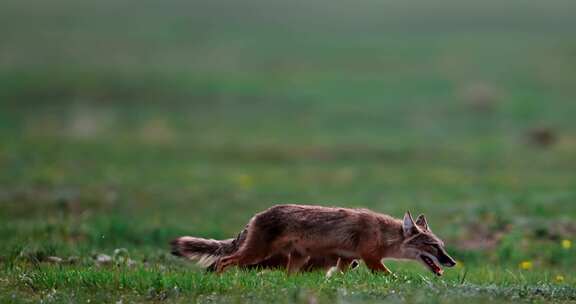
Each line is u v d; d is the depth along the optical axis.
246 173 105.75
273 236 40.88
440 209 73.75
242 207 76.69
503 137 159.12
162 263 47.03
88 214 66.62
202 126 167.25
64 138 143.62
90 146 132.25
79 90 199.25
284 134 157.38
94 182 87.06
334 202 80.50
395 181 100.00
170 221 65.38
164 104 191.75
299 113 187.50
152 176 96.75
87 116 174.88
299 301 33.03
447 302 32.69
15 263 44.69
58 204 72.25
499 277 44.59
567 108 198.25
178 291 35.78
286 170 111.50
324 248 41.09
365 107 196.25
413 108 196.50
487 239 61.56
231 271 39.91
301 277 38.66
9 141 133.62
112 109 184.12
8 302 34.22
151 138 147.75
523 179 103.25
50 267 41.88
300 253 41.44
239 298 34.38
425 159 129.12
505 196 83.88
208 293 35.88
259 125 170.25
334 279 37.81
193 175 100.25
